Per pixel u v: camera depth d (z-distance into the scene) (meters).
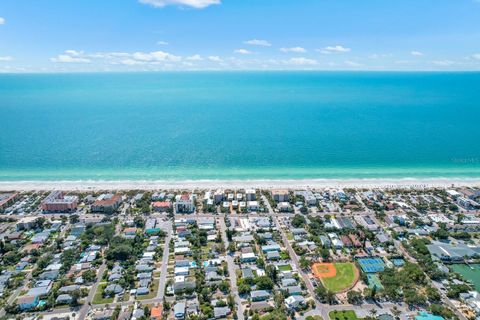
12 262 194.00
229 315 154.75
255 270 185.88
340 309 158.75
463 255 198.50
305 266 188.88
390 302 163.50
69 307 160.38
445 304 162.00
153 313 153.88
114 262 194.50
